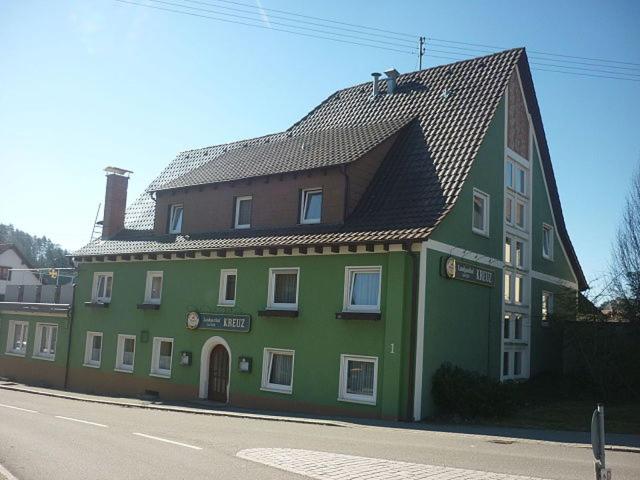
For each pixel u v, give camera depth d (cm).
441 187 1872
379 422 1631
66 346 2775
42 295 3020
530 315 2378
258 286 2061
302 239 1920
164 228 2538
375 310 1794
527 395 2114
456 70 2362
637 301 2214
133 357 2472
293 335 1944
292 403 1912
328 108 2672
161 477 859
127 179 2914
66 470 910
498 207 2166
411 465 963
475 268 1973
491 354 2067
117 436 1244
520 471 948
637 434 1482
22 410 1719
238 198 2305
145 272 2475
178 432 1321
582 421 1678
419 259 1723
